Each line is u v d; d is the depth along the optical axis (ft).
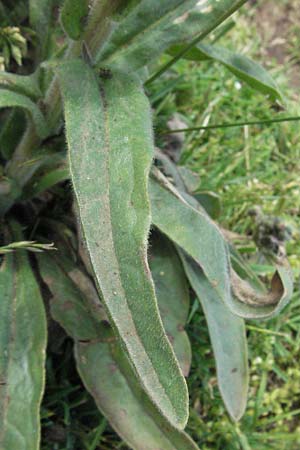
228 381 1.43
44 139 1.35
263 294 1.41
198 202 1.61
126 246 1.03
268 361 1.66
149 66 1.68
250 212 1.63
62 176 1.33
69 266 1.42
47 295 1.45
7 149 1.42
